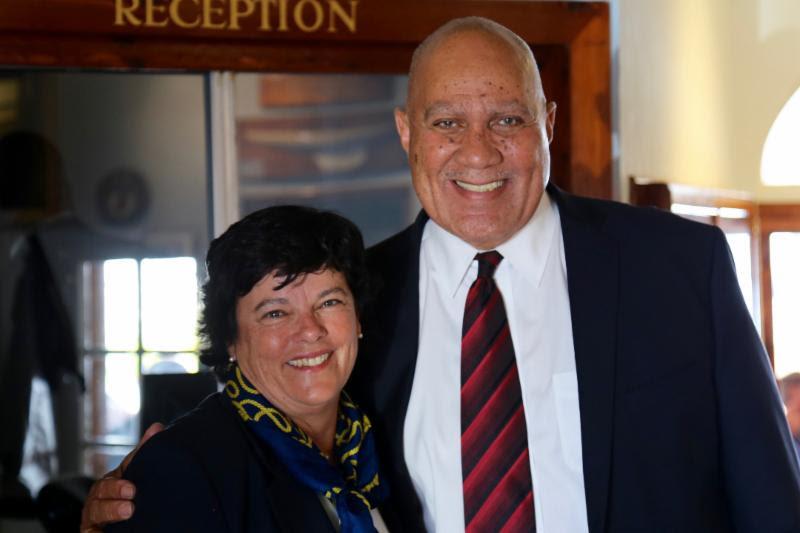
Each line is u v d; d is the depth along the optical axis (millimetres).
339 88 3230
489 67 1914
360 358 2100
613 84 3438
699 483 1926
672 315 1968
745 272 4500
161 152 3238
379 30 3045
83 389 3311
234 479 1701
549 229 2092
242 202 3232
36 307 3316
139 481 1687
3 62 2932
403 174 3273
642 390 1938
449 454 2006
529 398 1993
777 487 1879
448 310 2080
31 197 3281
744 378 1930
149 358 3293
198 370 3277
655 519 1900
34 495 3283
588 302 1979
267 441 1780
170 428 1746
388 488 1984
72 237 3305
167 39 3004
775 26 4609
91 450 3311
